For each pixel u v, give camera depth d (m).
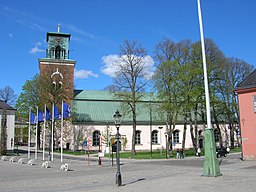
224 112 56.19
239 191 11.54
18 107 58.53
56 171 26.28
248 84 31.97
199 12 17.28
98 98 67.31
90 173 24.11
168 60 44.94
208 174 16.69
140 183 15.81
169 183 14.97
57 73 58.25
